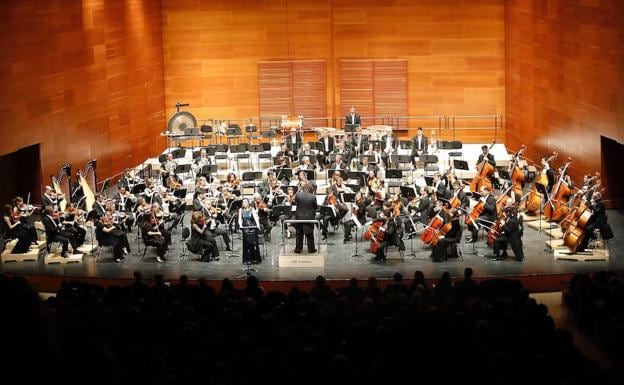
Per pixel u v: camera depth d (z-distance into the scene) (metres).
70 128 25.39
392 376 4.73
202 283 14.92
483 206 21.12
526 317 12.43
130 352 10.21
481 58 31.25
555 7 25.91
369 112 32.09
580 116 24.45
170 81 32.03
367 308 12.91
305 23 31.66
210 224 20.70
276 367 10.07
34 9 23.53
